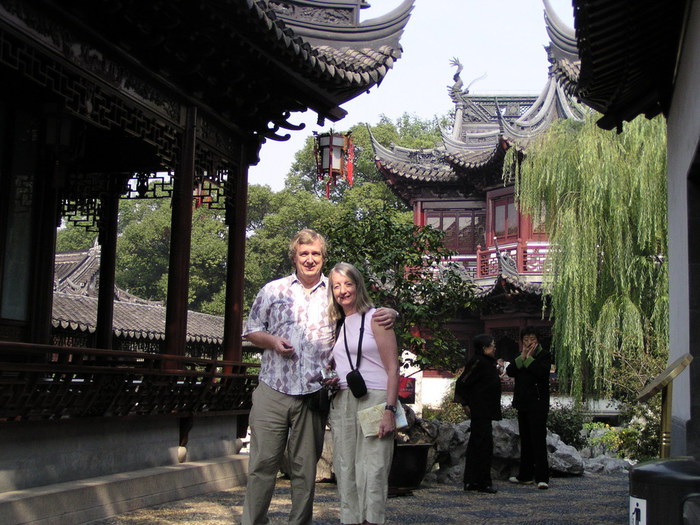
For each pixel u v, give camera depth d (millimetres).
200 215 48938
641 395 5000
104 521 6625
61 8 6980
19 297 8539
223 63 9039
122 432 7723
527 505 8031
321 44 10312
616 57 8078
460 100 36250
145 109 8359
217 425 9633
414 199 33062
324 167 12000
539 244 28500
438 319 10805
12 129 8438
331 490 9008
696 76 6613
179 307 8766
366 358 4965
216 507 7508
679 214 8352
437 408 26594
